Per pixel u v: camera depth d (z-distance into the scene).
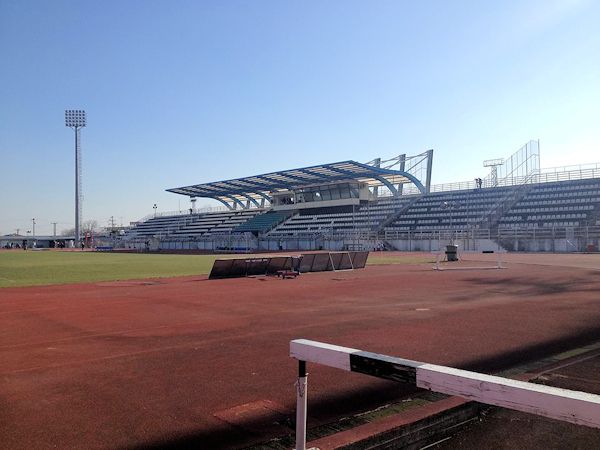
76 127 102.31
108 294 17.02
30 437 4.50
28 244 157.88
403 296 15.27
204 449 4.21
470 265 30.86
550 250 52.94
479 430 4.67
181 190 98.81
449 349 7.82
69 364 7.24
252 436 4.46
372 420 4.68
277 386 5.99
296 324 10.43
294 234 86.12
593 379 5.98
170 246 103.38
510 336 8.80
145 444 4.32
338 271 27.50
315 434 4.39
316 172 77.31
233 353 7.82
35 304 14.38
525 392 2.39
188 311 12.68
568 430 4.54
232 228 101.38
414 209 77.31
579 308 12.09
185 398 5.57
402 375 2.87
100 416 5.03
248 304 13.93
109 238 132.12
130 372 6.75
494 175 85.75
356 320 10.80
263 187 93.62
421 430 4.57
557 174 67.44
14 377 6.55
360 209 85.81
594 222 55.75
